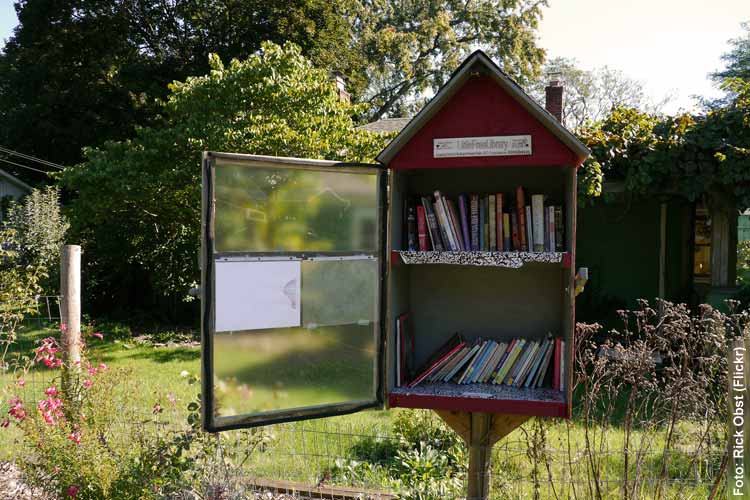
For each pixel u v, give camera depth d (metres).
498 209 3.28
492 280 3.75
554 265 3.59
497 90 2.98
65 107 19.47
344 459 4.36
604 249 9.70
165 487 3.58
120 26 19.44
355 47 24.89
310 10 19.59
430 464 4.03
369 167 3.13
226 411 2.93
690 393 3.63
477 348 3.44
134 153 11.77
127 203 12.73
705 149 7.23
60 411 3.89
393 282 3.30
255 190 2.99
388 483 4.21
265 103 10.67
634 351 4.09
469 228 3.32
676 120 7.62
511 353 3.40
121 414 4.30
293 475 4.34
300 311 3.08
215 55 11.32
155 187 11.76
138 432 3.94
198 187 11.71
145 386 7.18
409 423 4.90
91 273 14.80
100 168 11.73
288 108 10.55
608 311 9.48
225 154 2.85
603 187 7.73
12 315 5.93
